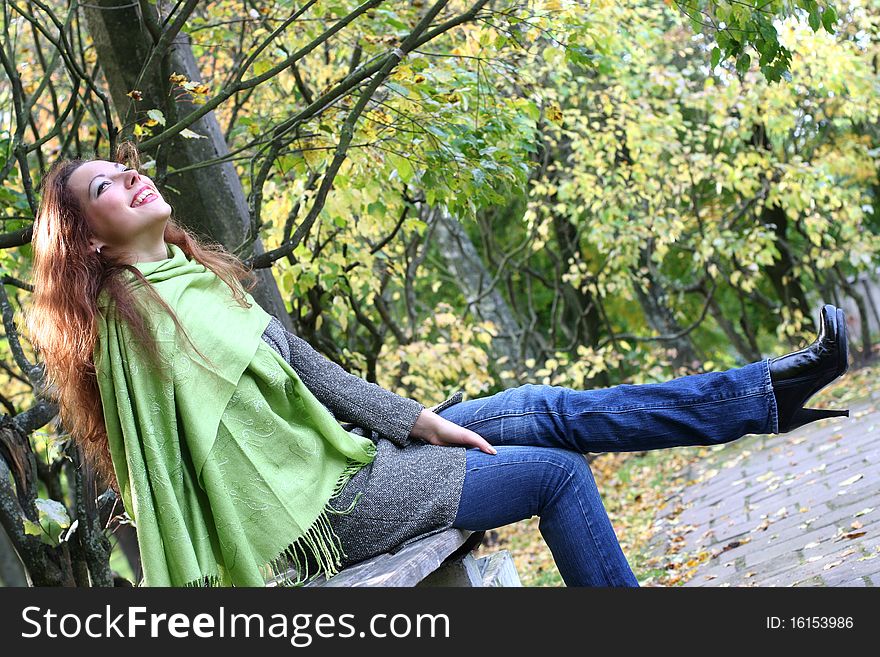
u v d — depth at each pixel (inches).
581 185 418.3
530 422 109.8
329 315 300.8
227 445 99.7
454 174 170.2
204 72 267.6
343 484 105.2
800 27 340.8
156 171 158.9
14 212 187.8
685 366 500.7
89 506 151.5
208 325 102.8
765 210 596.4
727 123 425.4
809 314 595.5
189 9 146.9
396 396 110.8
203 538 98.3
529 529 425.4
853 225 486.6
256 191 162.2
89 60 243.1
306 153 168.9
